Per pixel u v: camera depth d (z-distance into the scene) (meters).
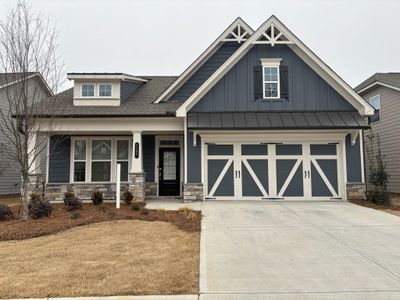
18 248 6.72
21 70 9.84
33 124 10.30
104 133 14.80
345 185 13.05
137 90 16.59
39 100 11.44
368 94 20.41
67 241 7.23
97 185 13.73
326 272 5.43
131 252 6.41
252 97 13.61
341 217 9.91
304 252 6.53
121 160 14.99
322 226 8.76
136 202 12.58
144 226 8.60
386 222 9.26
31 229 7.95
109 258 6.04
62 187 13.62
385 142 18.52
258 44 13.73
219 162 13.34
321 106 13.59
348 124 12.68
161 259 5.99
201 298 4.43
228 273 5.36
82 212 10.27
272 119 13.05
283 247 6.86
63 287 4.72
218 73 13.34
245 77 13.70
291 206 11.75
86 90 14.64
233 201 12.98
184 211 10.39
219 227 8.62
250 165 13.34
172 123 13.51
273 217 9.89
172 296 4.46
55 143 13.94
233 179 13.30
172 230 8.23
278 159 13.32
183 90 15.48
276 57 13.77
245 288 4.77
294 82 13.70
